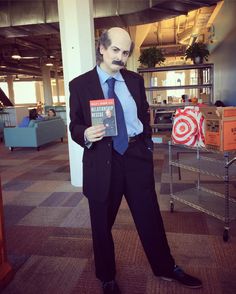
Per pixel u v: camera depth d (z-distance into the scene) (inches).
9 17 236.8
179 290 70.4
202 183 149.9
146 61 277.7
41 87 1136.8
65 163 217.3
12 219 117.1
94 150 60.2
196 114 103.6
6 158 247.8
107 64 57.1
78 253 89.6
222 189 138.6
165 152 233.8
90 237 99.6
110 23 241.9
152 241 67.5
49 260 86.3
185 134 106.3
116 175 61.6
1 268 75.2
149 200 65.2
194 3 207.6
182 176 165.0
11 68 616.1
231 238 94.6
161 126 272.8
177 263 81.6
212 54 330.0
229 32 239.3
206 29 365.4
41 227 108.7
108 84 59.1
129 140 61.4
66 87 147.1
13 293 72.2
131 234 99.7
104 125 55.6
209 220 108.6
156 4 206.5
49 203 133.8
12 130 278.2
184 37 422.0
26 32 264.5
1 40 406.3
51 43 452.1
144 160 63.8
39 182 169.2
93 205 62.6
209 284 72.2
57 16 229.6
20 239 99.8
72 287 73.7
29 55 473.4
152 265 70.7
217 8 281.7
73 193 146.5
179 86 266.2
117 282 74.3
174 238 95.8
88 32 141.4
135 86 62.5
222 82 272.5
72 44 139.9
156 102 303.9
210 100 263.1
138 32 366.0
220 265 80.1
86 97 59.2
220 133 90.7
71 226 108.7
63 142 327.3
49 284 75.2
